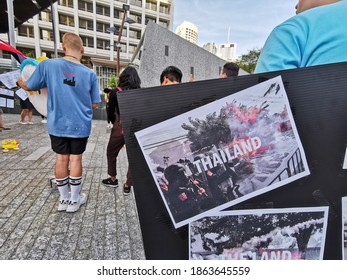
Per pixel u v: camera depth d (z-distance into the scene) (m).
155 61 5.50
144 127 0.63
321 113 0.63
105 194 2.43
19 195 2.31
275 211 0.67
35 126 6.34
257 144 0.65
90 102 1.98
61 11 26.08
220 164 0.65
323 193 0.66
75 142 1.95
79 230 1.78
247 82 0.63
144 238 0.68
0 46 2.83
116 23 29.31
